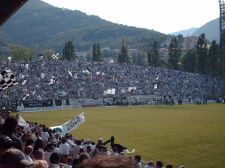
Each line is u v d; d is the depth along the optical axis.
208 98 115.44
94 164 2.98
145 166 19.80
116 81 105.56
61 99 84.50
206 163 28.61
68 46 169.88
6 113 39.81
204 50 149.25
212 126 50.06
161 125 51.09
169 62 158.25
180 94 113.75
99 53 172.12
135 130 46.28
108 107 86.56
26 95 82.75
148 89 109.62
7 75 30.75
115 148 24.02
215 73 146.88
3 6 12.57
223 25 121.06
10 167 4.63
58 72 97.44
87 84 99.44
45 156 16.16
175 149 34.16
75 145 22.47
